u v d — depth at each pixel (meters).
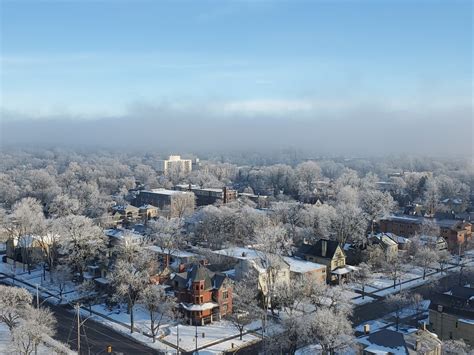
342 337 79.25
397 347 79.88
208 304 110.38
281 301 106.12
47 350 90.50
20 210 166.25
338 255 144.38
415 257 154.38
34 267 157.38
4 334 97.94
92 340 99.06
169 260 142.75
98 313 115.12
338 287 111.12
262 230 146.38
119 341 98.69
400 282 139.12
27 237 156.88
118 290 104.31
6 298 93.06
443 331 100.88
